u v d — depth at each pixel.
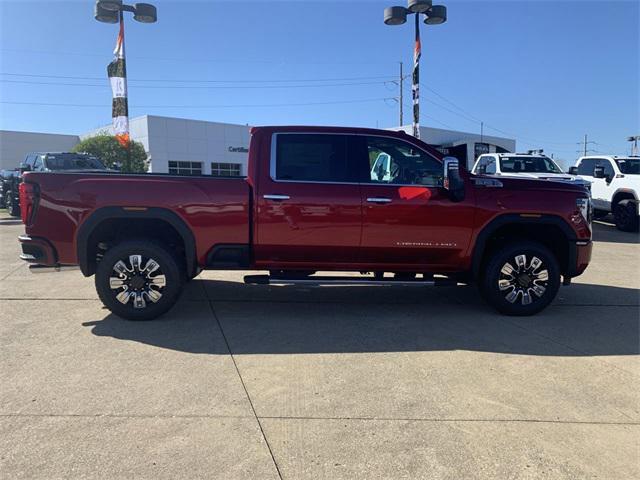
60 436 3.17
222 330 5.23
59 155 16.00
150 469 2.86
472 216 5.60
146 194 5.28
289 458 2.99
